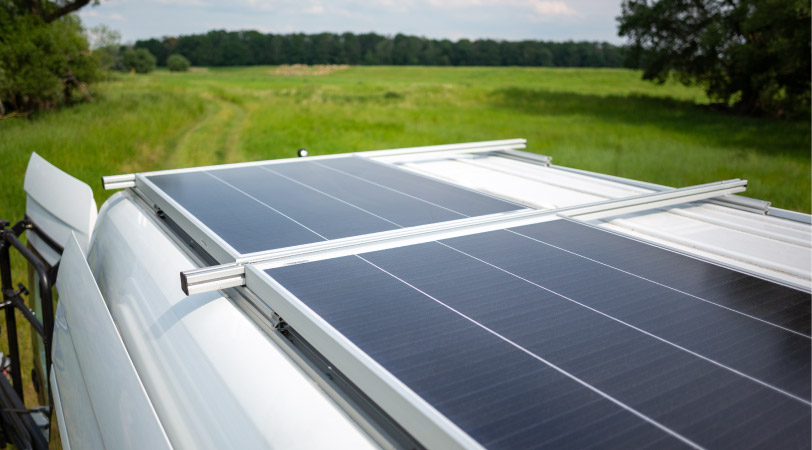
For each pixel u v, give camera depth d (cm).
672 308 153
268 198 277
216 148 1806
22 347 584
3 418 360
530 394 114
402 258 191
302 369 148
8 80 2153
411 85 4262
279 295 156
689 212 296
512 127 2361
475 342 135
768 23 2514
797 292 165
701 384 117
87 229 318
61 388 238
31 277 358
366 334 139
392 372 122
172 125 2119
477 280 172
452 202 274
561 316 148
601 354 129
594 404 110
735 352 130
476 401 111
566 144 1970
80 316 217
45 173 364
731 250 235
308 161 385
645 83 4722
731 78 3041
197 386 153
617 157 1733
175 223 257
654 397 112
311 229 227
